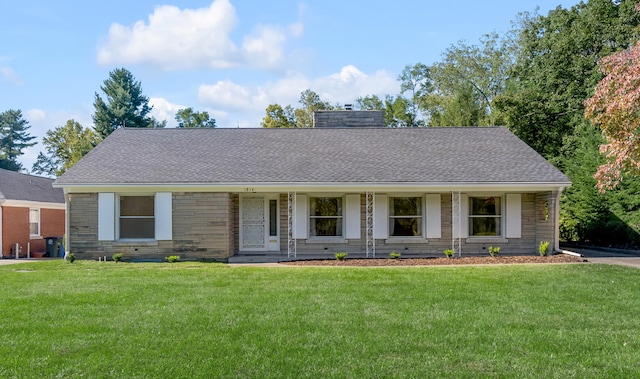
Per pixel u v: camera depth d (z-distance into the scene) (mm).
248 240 18781
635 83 11305
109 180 17156
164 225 17438
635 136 11844
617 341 6957
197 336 7113
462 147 20234
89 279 12234
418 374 5742
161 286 11125
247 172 17781
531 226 18828
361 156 19297
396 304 9188
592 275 12523
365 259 16812
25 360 6145
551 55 29234
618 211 20266
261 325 7707
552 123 29172
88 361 6102
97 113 49562
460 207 18078
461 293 10219
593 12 28062
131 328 7527
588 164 21656
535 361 6152
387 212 18500
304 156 19250
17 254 22250
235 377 5629
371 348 6613
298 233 18391
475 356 6332
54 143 50312
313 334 7230
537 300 9547
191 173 17703
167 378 5598
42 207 25969
